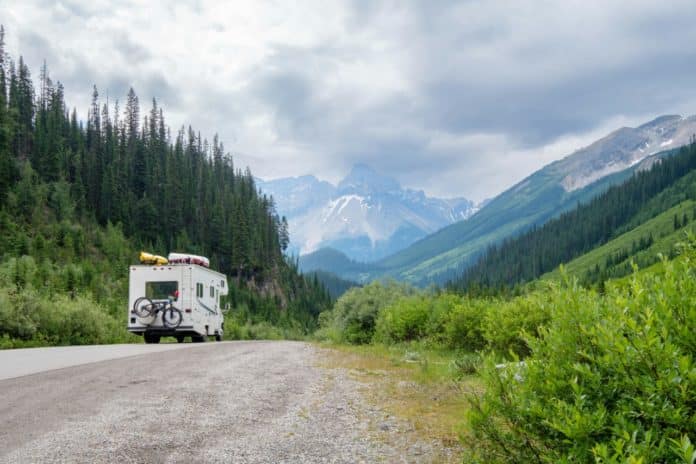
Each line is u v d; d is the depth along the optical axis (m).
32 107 127.50
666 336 2.99
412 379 11.58
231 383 10.20
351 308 26.36
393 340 21.64
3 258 67.38
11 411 7.13
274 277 143.88
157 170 135.12
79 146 122.81
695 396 2.80
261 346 20.11
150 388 9.20
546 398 3.51
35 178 102.31
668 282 3.25
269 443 6.23
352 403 8.89
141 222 122.81
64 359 13.13
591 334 3.35
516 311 12.78
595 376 3.21
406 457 5.92
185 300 23.05
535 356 3.81
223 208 141.75
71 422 6.64
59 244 86.94
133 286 23.09
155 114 149.50
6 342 18.48
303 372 12.44
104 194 115.38
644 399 2.98
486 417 3.82
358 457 5.87
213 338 30.28
